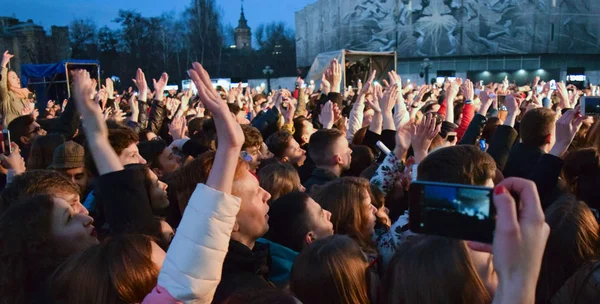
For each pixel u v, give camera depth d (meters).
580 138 3.99
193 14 51.53
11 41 37.06
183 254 1.35
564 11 46.50
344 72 20.08
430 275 1.58
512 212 0.94
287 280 2.13
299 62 64.31
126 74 47.50
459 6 47.56
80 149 3.09
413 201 1.07
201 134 3.81
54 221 1.84
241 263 1.89
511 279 0.93
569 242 1.95
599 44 47.72
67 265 1.63
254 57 68.50
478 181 2.02
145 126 5.95
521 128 3.29
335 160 3.51
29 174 2.21
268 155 4.30
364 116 6.53
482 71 48.41
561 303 1.87
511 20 46.47
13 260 1.73
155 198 2.38
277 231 2.37
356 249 1.89
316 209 2.37
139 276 1.56
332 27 53.12
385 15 49.56
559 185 2.80
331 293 1.79
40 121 6.07
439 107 6.50
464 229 1.02
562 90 5.93
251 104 9.27
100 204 2.68
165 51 49.72
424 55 48.88
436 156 2.10
